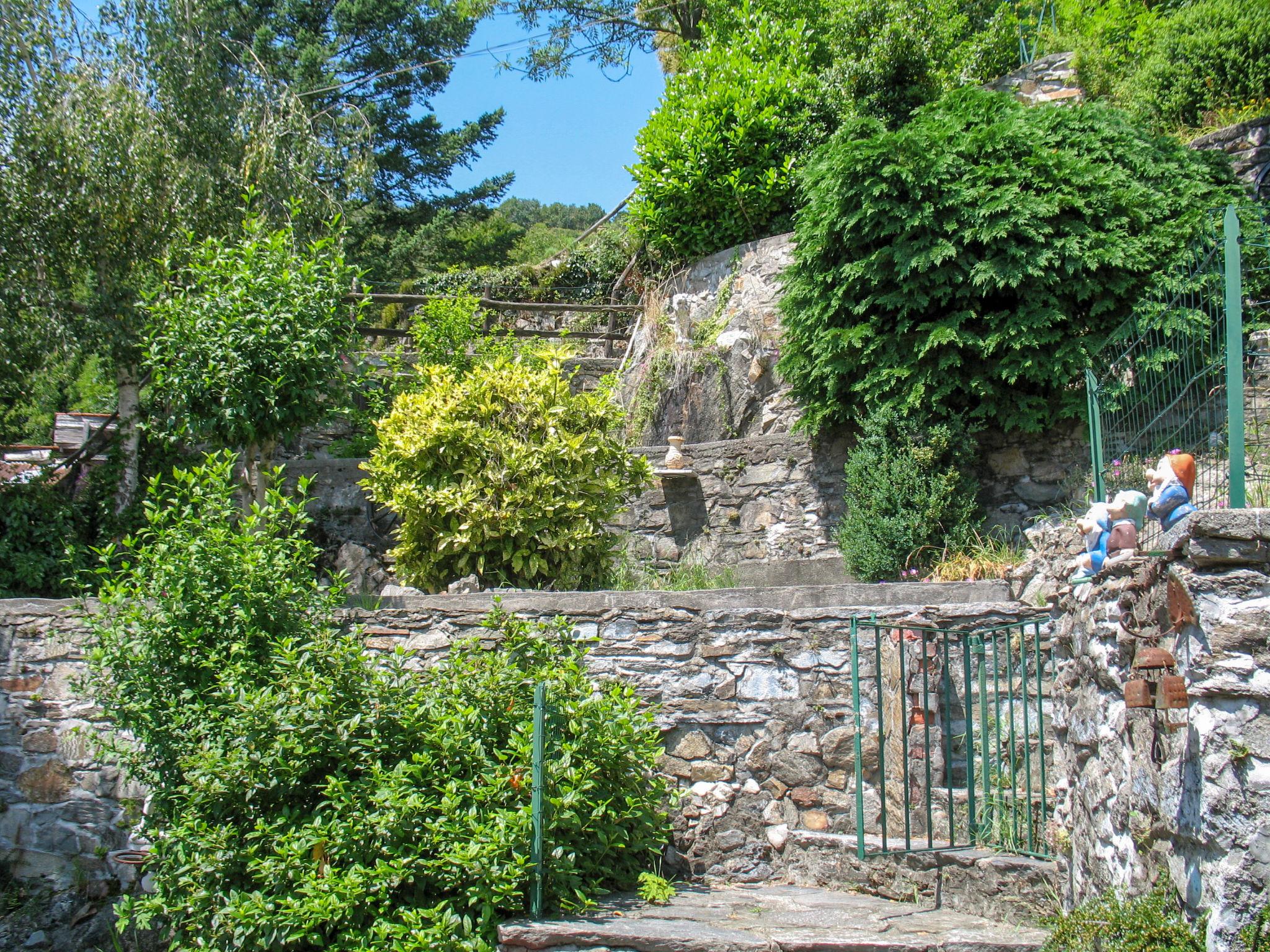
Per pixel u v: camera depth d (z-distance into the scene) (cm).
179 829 471
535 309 1329
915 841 533
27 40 875
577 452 740
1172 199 792
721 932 436
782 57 1267
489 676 518
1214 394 460
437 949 428
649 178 1190
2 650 683
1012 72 1286
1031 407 787
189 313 741
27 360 897
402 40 2127
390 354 1006
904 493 771
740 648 599
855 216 820
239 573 551
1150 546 448
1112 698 406
